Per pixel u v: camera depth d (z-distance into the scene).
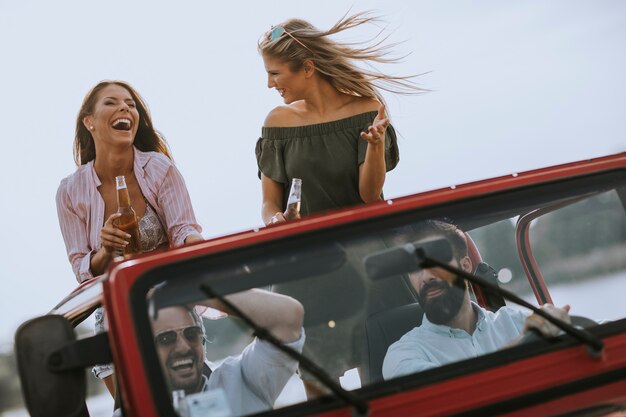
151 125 5.21
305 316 3.03
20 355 2.75
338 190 5.00
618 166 3.36
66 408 2.75
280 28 4.96
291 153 5.01
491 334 3.21
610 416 2.91
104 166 5.03
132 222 4.51
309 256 3.01
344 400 2.79
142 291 2.86
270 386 2.90
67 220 5.08
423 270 3.14
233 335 2.95
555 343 2.96
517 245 3.31
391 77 5.06
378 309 3.17
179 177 5.13
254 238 3.00
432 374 2.87
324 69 4.96
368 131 4.80
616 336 3.02
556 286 3.34
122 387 2.80
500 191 3.23
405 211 3.13
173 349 2.86
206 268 2.93
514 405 2.85
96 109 5.03
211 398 2.87
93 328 3.91
